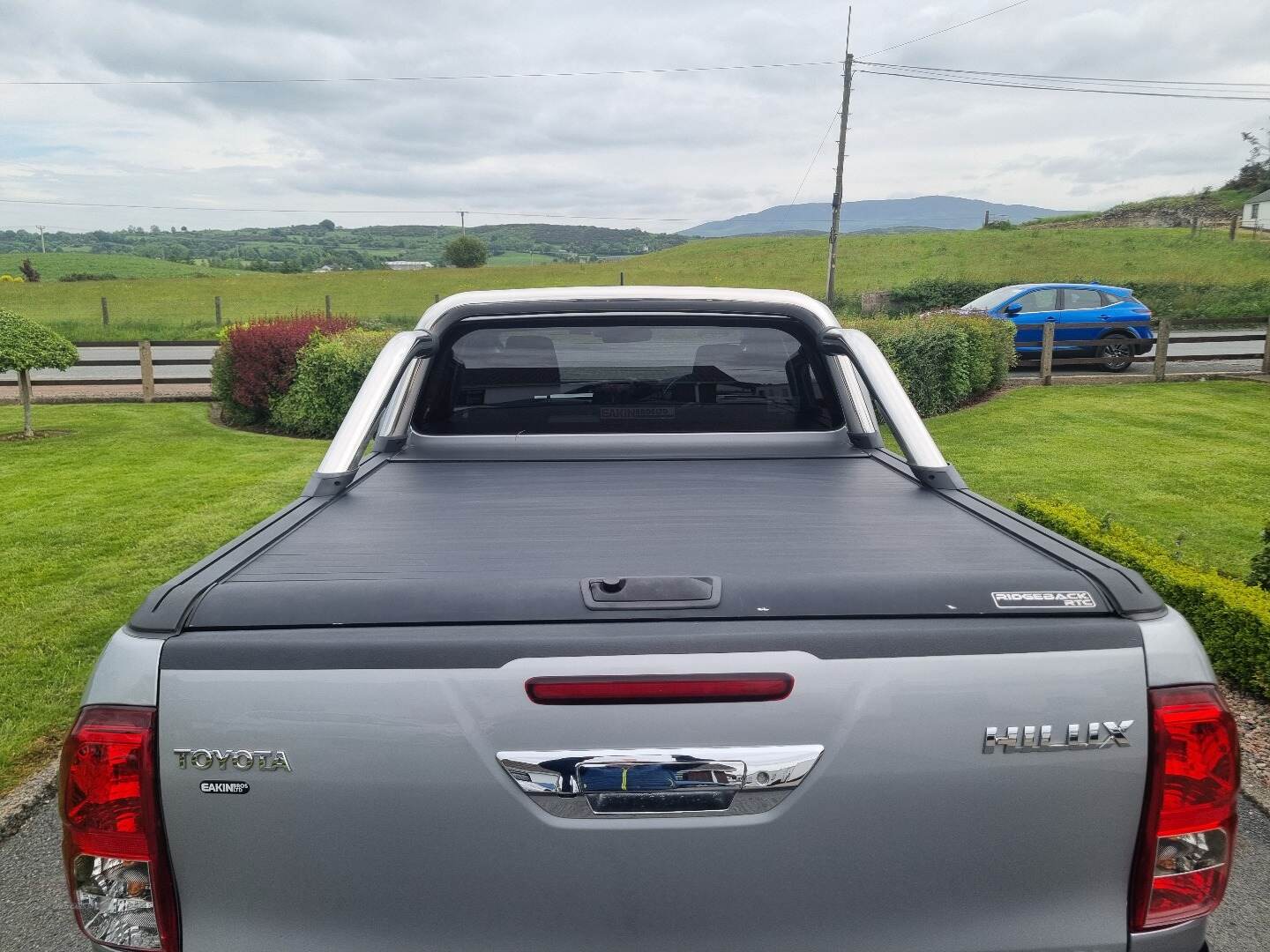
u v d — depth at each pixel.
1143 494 9.32
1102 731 1.56
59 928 3.15
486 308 3.30
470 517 2.36
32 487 9.95
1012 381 17.84
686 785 1.54
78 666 5.24
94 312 46.81
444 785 1.52
